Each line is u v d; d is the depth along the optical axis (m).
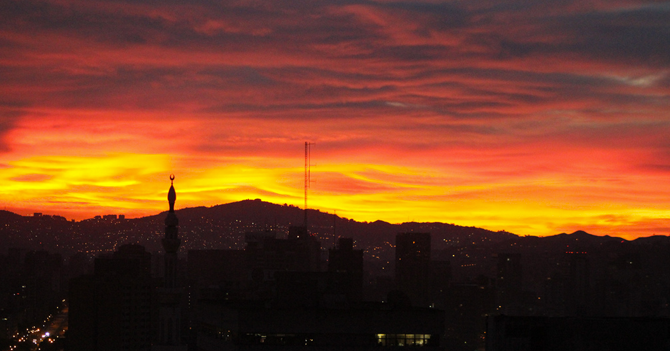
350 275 185.25
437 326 155.00
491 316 113.12
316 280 183.88
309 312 154.00
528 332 111.88
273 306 171.00
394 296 174.25
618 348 110.31
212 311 168.50
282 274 183.25
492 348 112.44
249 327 153.12
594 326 110.75
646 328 110.31
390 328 154.25
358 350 153.38
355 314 154.38
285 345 153.25
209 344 167.62
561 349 110.88
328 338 153.75
